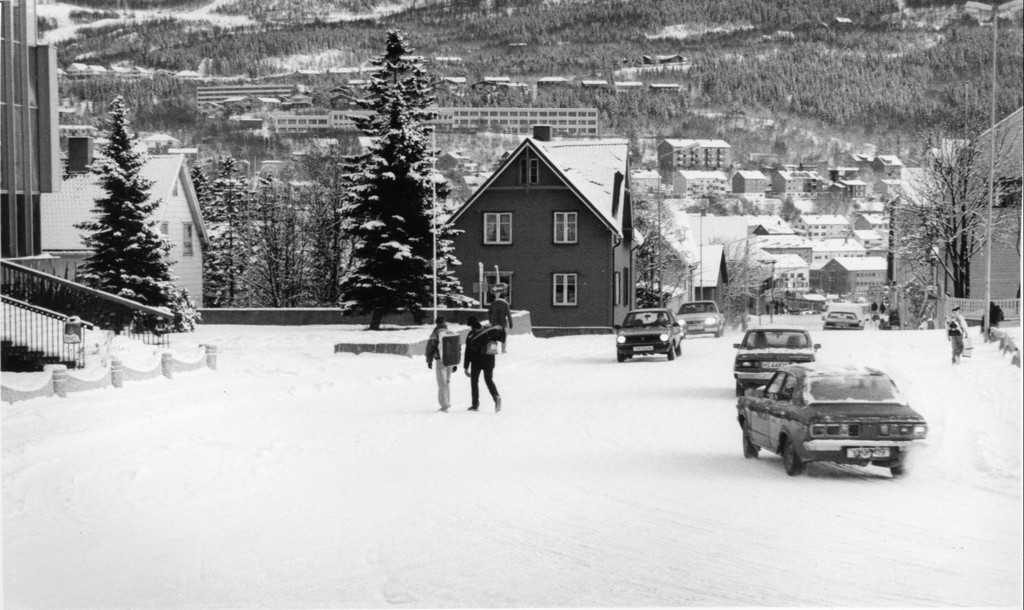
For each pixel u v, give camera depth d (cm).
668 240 10138
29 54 4294
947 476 1672
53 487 1614
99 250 5075
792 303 18025
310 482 1684
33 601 1080
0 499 1522
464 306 5956
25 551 1273
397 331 5428
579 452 1981
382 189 5412
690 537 1294
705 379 3419
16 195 4181
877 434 1650
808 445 1658
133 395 2606
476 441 2117
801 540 1266
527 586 1100
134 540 1320
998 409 2292
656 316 4262
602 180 6950
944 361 3684
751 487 1617
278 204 8931
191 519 1433
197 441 2038
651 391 3072
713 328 5919
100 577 1166
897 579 1095
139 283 5088
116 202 5066
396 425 2345
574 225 6762
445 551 1246
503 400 2853
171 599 1078
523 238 6800
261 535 1341
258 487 1647
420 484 1658
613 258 6806
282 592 1098
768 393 1870
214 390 2819
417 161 5469
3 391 2319
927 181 6862
